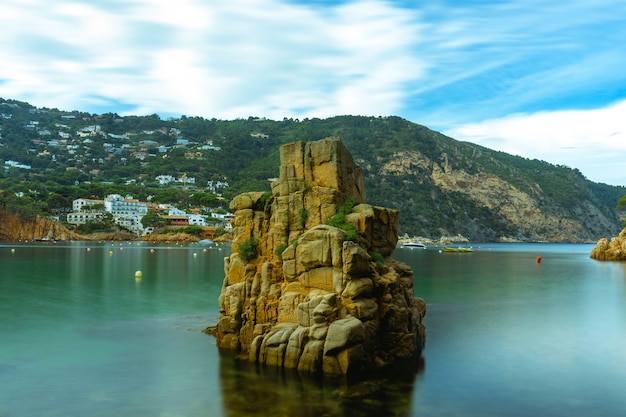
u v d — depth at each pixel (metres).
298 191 36.25
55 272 87.56
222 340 36.94
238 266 37.34
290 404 25.66
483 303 58.12
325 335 29.72
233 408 25.19
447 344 38.72
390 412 24.91
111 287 69.06
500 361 34.16
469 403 26.53
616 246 141.25
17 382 29.45
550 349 37.34
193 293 63.53
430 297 63.22
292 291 33.34
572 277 89.00
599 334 42.16
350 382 28.80
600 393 28.31
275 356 31.39
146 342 38.34
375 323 31.41
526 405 26.41
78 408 25.45
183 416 24.38
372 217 34.88
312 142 37.09
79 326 43.91
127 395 27.22
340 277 30.92
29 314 49.09
